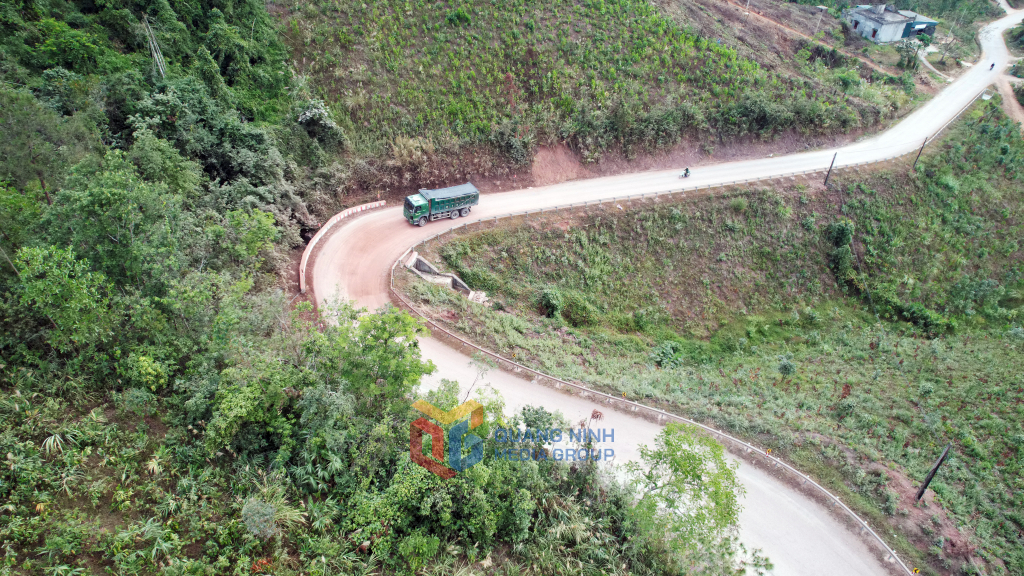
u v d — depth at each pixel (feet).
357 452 72.23
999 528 93.91
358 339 76.59
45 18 129.59
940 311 178.40
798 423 110.42
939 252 188.34
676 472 76.33
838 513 91.91
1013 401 121.39
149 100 120.37
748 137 205.98
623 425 102.89
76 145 90.02
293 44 175.01
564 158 185.37
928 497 96.53
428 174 166.20
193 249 92.38
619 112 185.78
